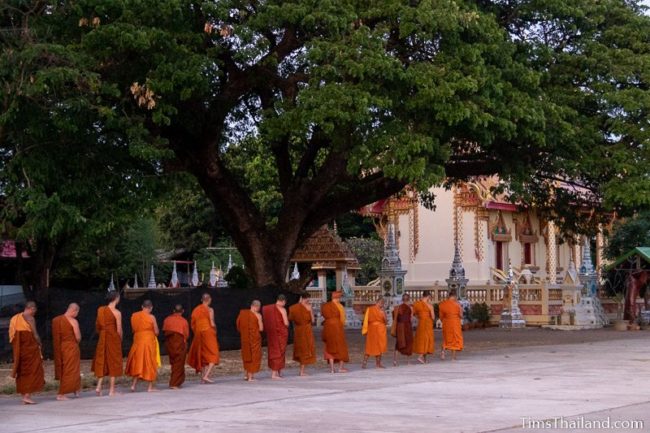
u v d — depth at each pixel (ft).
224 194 85.46
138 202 72.54
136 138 67.82
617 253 163.94
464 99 71.15
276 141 80.84
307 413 45.01
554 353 79.41
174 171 75.97
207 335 60.39
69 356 53.83
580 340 98.68
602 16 86.12
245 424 41.88
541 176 92.43
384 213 165.78
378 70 68.33
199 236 194.80
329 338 66.18
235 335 85.56
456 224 155.43
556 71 84.74
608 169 82.58
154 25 69.10
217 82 76.89
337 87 67.72
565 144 81.05
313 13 69.72
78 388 54.24
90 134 71.61
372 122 70.79
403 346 71.61
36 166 67.87
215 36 72.74
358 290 140.97
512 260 159.02
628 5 92.73
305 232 91.86
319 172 86.58
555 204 103.65
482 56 75.05
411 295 138.72
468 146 86.07
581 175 88.53
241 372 68.80
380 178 89.35
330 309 66.54
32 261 95.45
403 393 52.34
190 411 46.85
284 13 69.62
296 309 65.57
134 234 169.37
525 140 78.69
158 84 67.26
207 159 81.87
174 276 168.96
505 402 47.57
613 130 82.69
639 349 83.15
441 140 76.13
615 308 141.38
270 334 63.46
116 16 68.90
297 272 156.35
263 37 70.90
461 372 63.77
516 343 94.68
